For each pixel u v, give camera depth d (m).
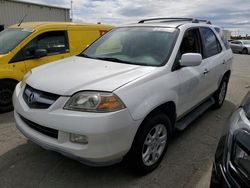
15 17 14.71
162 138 3.29
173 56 3.50
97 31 7.09
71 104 2.67
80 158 2.61
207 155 3.67
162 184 3.01
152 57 3.53
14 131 4.33
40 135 2.86
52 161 3.41
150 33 3.95
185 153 3.71
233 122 2.22
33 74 3.35
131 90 2.77
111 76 2.96
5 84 5.23
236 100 6.47
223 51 5.38
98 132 2.51
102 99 2.60
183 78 3.56
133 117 2.68
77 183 2.99
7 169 3.23
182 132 4.41
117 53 3.83
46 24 6.05
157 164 3.30
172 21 4.53
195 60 3.39
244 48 25.58
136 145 2.88
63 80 2.91
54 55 6.04
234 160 1.94
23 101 3.10
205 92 4.55
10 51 5.31
